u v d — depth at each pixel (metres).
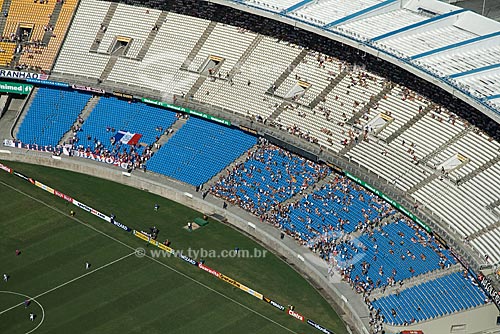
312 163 140.00
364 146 135.62
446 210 122.25
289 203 134.75
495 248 114.62
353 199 132.38
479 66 125.62
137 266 125.25
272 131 143.38
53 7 169.50
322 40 149.12
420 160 129.88
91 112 157.88
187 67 156.88
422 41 133.38
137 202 140.88
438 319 111.44
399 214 127.94
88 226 134.12
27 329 112.69
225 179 141.38
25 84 163.00
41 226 133.88
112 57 161.75
